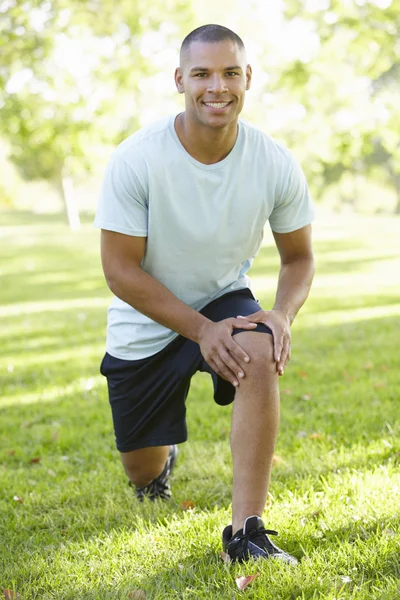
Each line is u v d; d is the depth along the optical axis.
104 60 13.32
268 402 3.46
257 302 4.17
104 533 4.06
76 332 12.19
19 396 8.05
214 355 3.53
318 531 3.81
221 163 3.75
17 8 12.70
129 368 4.17
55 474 5.35
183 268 3.96
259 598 3.13
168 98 13.65
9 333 12.55
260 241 4.10
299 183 3.97
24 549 3.96
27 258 28.75
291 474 4.82
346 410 6.36
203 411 6.74
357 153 13.20
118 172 3.75
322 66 12.52
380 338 9.92
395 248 26.58
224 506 4.41
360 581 3.26
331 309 13.20
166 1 12.62
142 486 4.67
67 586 3.45
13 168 69.19
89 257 28.25
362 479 4.52
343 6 12.20
